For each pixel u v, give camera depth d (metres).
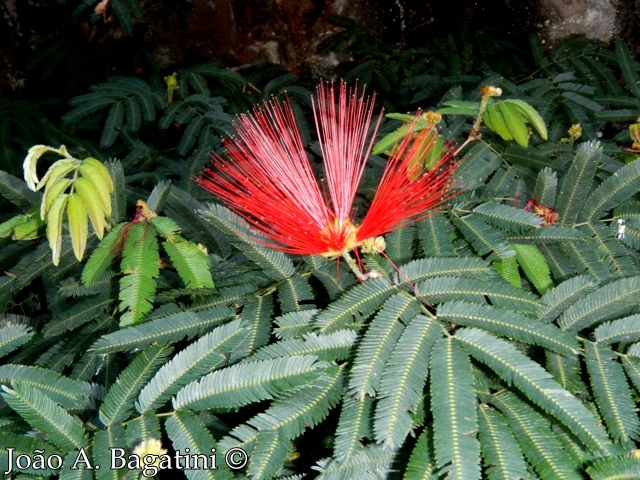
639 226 0.25
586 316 0.20
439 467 0.16
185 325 0.21
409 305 0.19
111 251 0.23
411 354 0.18
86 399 0.21
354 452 0.18
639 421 0.18
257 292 0.23
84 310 0.25
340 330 0.20
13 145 0.41
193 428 0.18
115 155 0.41
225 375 0.19
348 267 0.23
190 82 0.43
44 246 0.26
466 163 0.28
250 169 0.21
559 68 0.44
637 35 0.49
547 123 0.36
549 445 0.18
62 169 0.21
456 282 0.20
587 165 0.25
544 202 0.26
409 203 0.21
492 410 0.18
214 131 0.40
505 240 0.23
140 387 0.20
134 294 0.21
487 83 0.37
